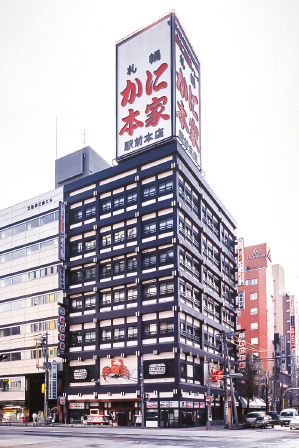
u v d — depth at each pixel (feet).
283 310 492.13
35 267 259.60
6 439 109.70
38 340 244.63
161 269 209.36
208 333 236.43
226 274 282.56
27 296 259.19
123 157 240.73
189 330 213.05
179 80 239.09
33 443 95.30
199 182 246.06
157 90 236.22
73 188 250.16
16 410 248.11
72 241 245.04
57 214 255.50
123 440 108.17
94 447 85.87
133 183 228.63
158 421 192.85
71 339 232.32
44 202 263.08
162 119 230.89
